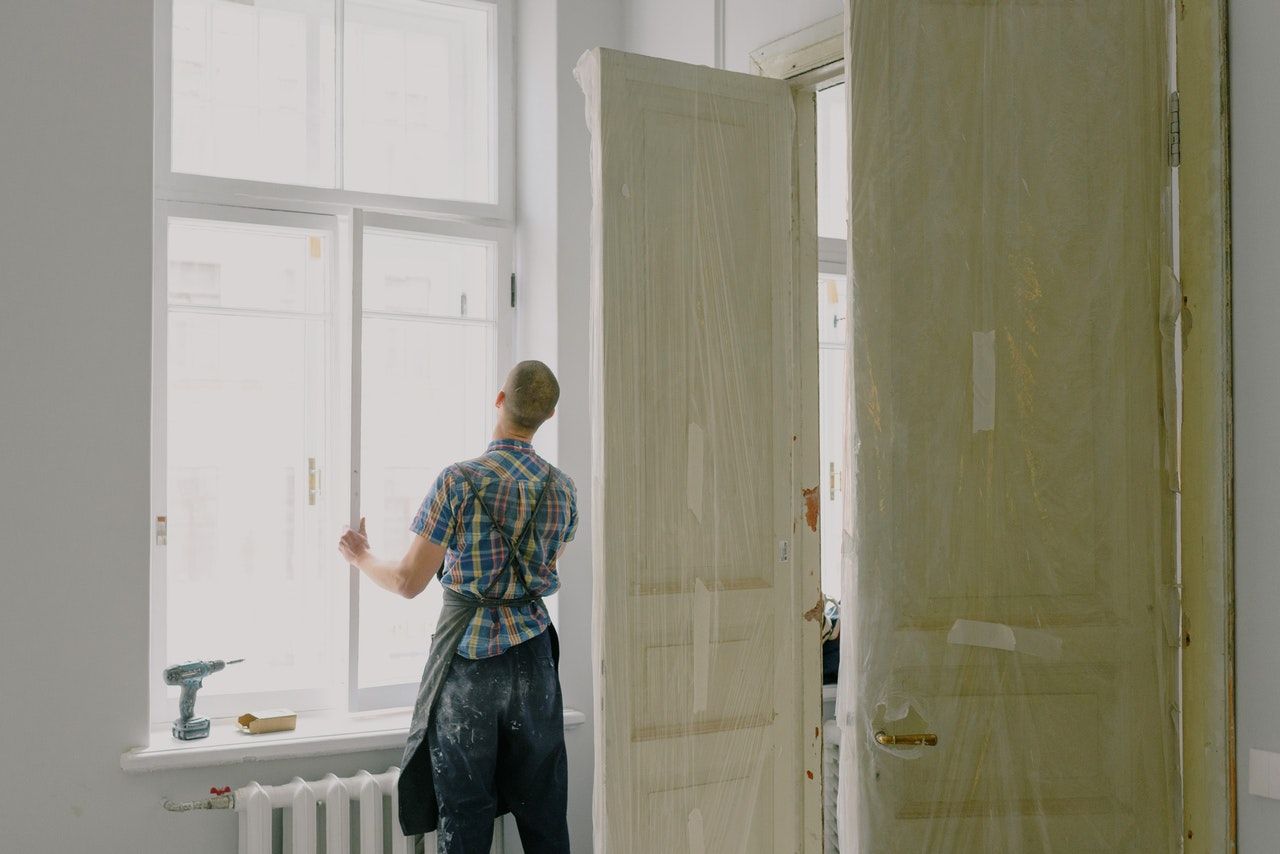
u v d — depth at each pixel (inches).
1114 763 76.8
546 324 131.4
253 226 122.3
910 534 79.9
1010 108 79.7
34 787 102.5
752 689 104.7
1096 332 78.1
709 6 119.9
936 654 79.4
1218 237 73.9
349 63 129.4
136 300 107.7
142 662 106.8
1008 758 78.4
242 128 123.3
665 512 100.1
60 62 105.1
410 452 131.3
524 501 110.8
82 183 105.7
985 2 80.2
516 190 138.1
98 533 105.3
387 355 129.9
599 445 97.3
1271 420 71.1
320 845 113.3
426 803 109.8
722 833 102.0
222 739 111.7
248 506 122.3
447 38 135.6
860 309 80.5
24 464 102.8
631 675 97.8
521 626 110.1
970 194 80.2
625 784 96.9
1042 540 79.0
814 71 106.7
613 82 97.7
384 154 131.4
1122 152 77.5
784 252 107.8
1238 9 73.7
